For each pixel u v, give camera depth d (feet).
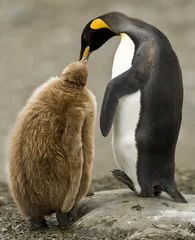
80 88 55.16
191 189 82.07
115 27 60.95
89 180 56.54
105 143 133.80
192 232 52.95
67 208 54.95
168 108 57.36
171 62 58.29
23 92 173.58
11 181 55.98
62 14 253.03
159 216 54.65
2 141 129.80
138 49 58.03
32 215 57.16
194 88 168.35
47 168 54.39
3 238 56.29
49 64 201.05
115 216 55.26
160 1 256.93
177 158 122.83
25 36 232.12
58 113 54.19
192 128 143.13
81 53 65.21
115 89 56.03
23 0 266.16
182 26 230.27
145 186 58.49
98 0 262.88
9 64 202.28
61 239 54.19
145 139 57.26
